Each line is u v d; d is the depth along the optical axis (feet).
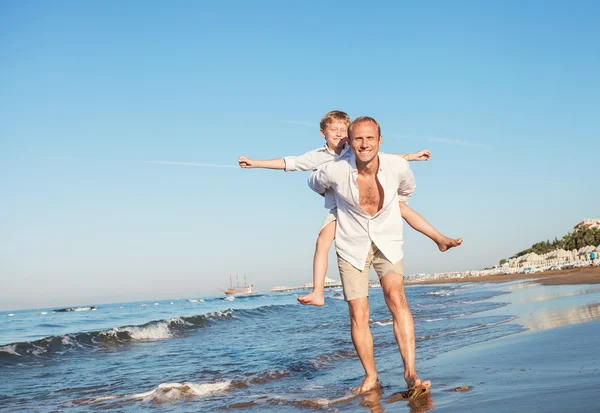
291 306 71.51
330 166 11.00
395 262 11.14
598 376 9.78
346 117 12.50
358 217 11.07
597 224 302.04
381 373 14.25
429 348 18.94
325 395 11.91
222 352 25.02
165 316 77.51
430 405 9.00
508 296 58.34
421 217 11.66
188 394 13.99
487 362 13.43
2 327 67.72
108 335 34.86
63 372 21.91
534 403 7.98
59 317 100.48
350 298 11.74
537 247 343.67
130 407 12.92
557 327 19.99
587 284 65.26
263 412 10.70
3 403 15.16
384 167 10.64
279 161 12.36
